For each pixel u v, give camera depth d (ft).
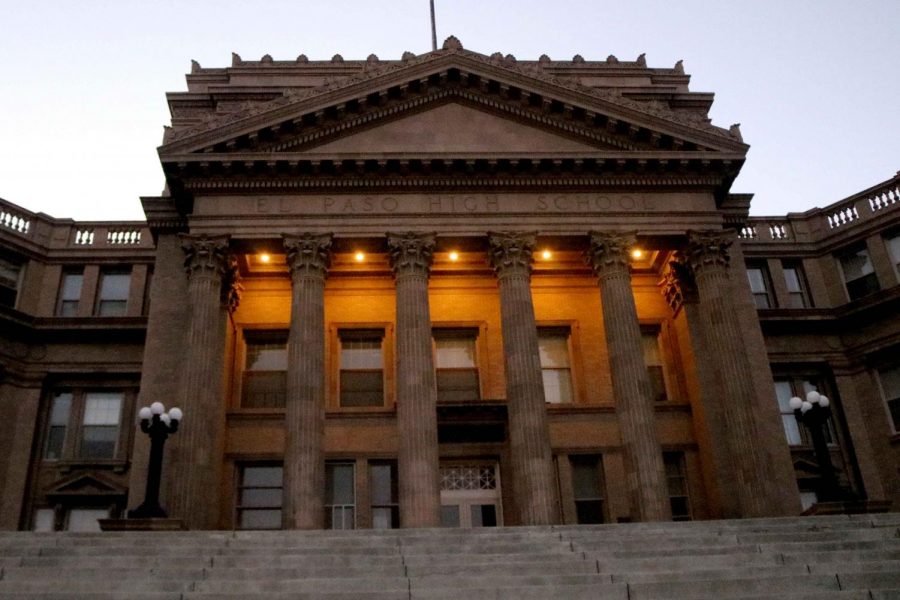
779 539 66.80
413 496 93.76
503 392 118.42
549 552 63.10
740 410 101.55
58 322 138.62
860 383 140.05
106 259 146.92
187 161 107.96
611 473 114.32
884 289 138.72
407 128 115.55
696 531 70.59
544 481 95.30
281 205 109.91
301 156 108.68
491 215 110.22
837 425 138.72
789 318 142.72
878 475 133.69
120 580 52.80
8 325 135.95
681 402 118.42
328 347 119.55
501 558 60.44
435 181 111.34
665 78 151.43
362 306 122.52
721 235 111.34
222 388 111.14
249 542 65.62
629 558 59.72
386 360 119.65
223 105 139.85
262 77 144.97
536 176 112.16
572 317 123.95
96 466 130.82
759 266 151.23
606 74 149.69
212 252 106.52
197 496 94.43
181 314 110.42
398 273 106.93
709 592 50.96
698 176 114.01
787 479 103.71
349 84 113.39
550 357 123.03
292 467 95.04
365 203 110.52
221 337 111.14
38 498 129.29
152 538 65.57
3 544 62.54
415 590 50.49
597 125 115.55
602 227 110.93
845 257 149.28
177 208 115.14
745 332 113.29
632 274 126.31
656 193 113.91
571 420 116.88
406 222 109.29
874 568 55.77
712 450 110.52
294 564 58.85
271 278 123.13
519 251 108.17
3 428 131.64
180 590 51.93
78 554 60.70
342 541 66.13
